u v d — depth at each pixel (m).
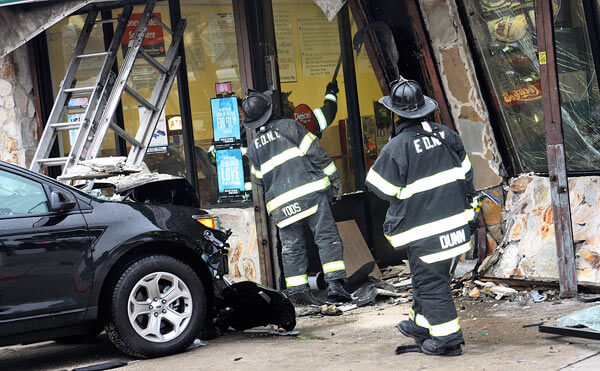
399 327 5.62
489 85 8.34
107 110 8.00
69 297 5.84
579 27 7.60
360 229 9.21
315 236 7.80
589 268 7.09
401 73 8.71
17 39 8.41
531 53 8.01
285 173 7.73
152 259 6.14
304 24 8.98
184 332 6.21
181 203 7.50
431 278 5.27
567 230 6.95
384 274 8.98
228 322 6.91
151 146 9.17
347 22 9.31
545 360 4.93
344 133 9.27
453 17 8.23
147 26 8.64
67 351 6.92
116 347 6.71
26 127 9.70
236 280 8.84
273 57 8.48
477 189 8.47
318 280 8.23
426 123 5.35
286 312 6.68
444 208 5.21
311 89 8.99
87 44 9.49
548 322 6.18
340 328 6.89
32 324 5.71
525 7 7.86
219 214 8.93
